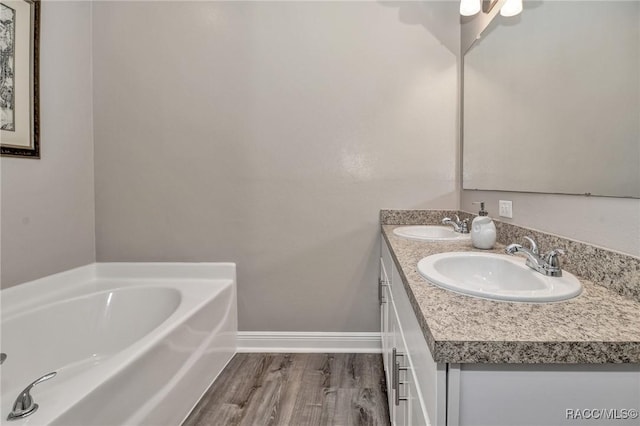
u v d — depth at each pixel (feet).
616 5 2.66
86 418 3.06
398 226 6.44
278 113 6.70
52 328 5.38
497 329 1.91
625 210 2.61
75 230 6.49
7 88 5.16
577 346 1.76
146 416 3.96
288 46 6.63
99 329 6.00
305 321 6.89
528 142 4.12
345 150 6.68
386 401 5.25
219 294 6.15
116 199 6.91
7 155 5.20
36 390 4.86
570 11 3.30
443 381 1.85
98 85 6.83
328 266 6.82
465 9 5.20
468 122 6.11
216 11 6.65
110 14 6.75
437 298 2.45
